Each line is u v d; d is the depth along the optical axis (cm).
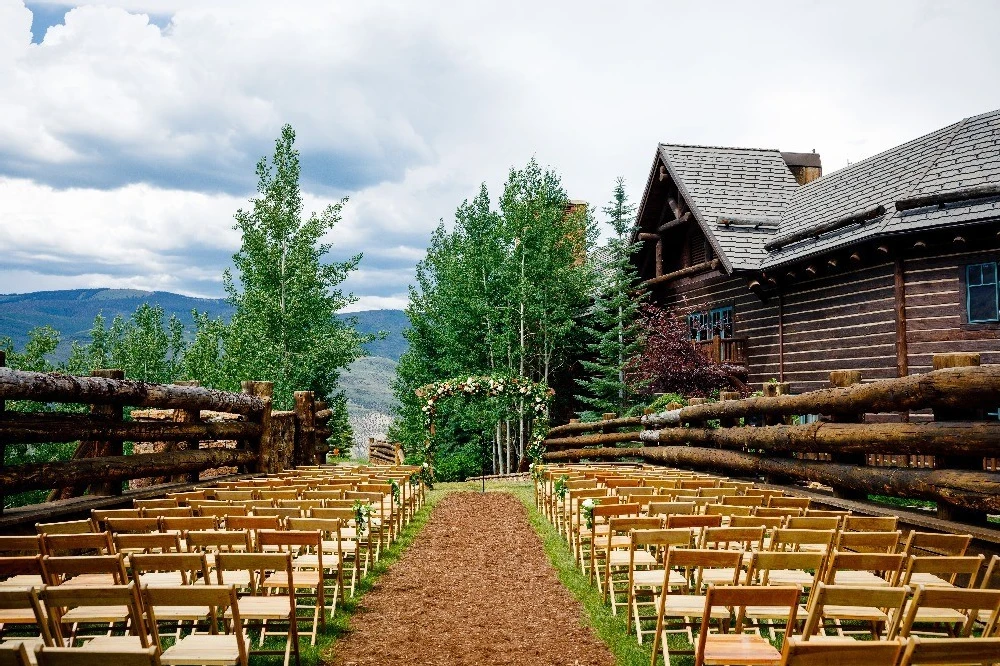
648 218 2480
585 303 2598
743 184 2241
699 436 1423
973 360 734
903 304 1528
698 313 2278
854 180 1947
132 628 555
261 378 2161
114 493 914
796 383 1841
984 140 1612
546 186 2616
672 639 598
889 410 834
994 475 669
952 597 406
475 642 601
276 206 2195
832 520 639
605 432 2055
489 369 2558
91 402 873
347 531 815
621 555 707
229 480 1174
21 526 720
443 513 1301
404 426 2697
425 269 2814
